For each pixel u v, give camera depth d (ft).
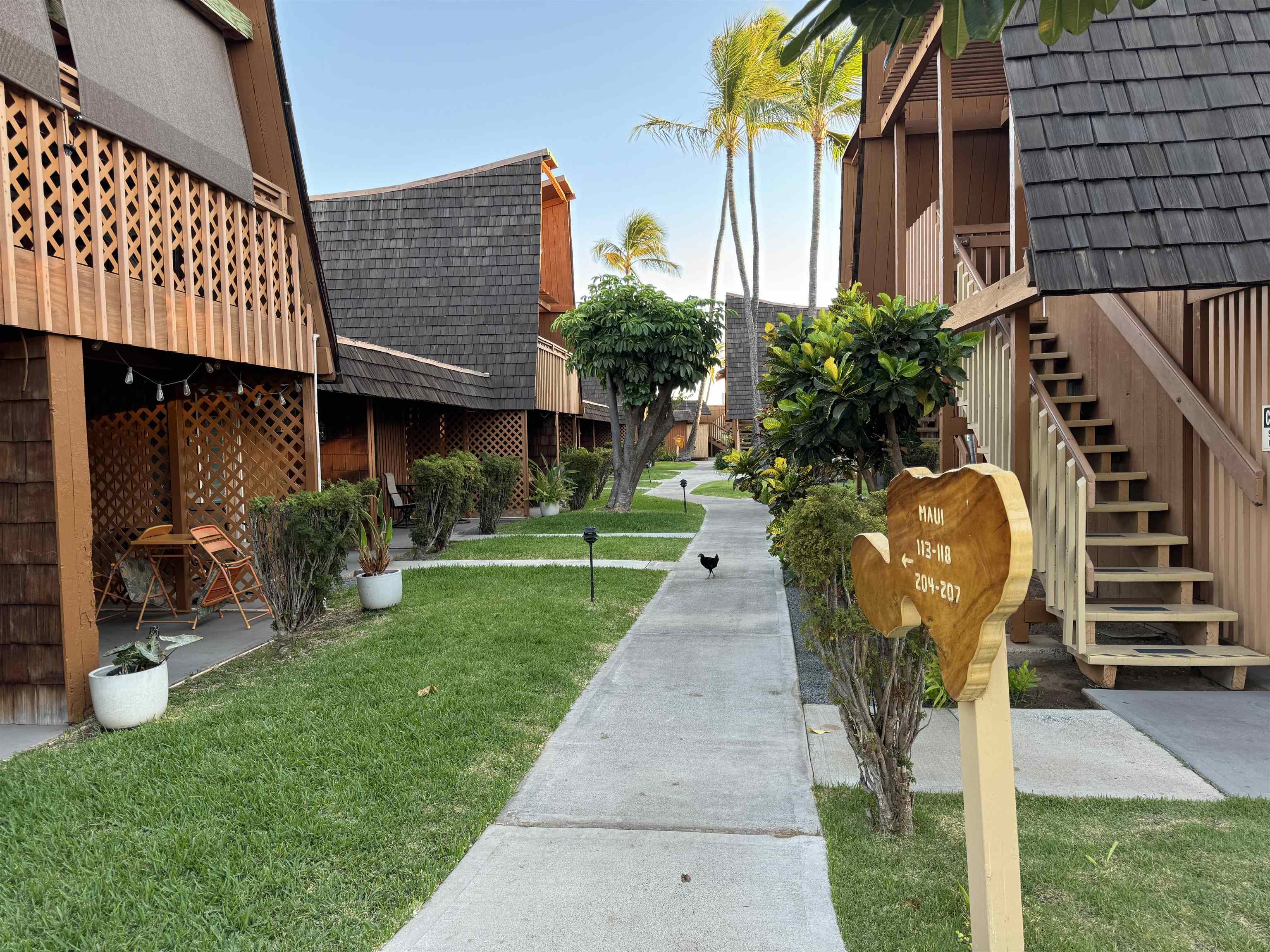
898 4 7.02
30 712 15.01
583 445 97.30
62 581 14.76
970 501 5.65
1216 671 16.43
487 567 30.89
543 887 9.01
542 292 67.97
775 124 71.72
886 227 32.40
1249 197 14.66
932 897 8.61
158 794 11.10
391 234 57.82
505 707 14.84
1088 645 16.67
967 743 6.21
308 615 20.72
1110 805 10.80
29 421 14.78
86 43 15.87
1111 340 21.98
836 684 10.59
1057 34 7.22
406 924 8.34
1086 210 14.76
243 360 21.75
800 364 18.86
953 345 17.52
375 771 11.88
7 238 13.56
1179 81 15.79
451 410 54.70
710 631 21.58
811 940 7.92
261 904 8.52
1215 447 16.98
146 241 17.48
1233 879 8.80
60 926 8.14
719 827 10.44
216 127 21.15
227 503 26.22
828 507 10.40
